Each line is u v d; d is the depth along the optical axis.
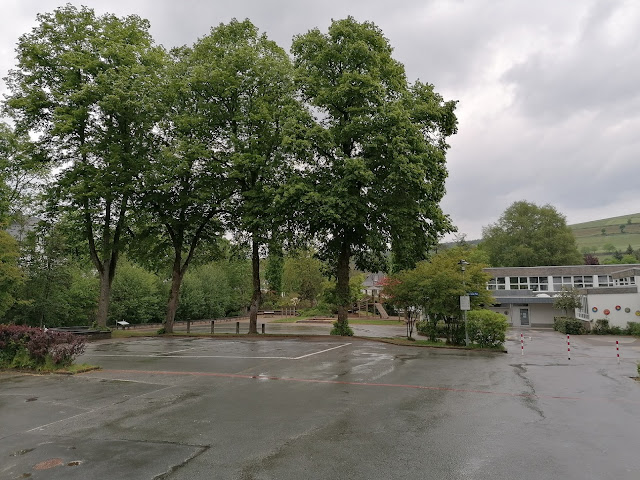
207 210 28.61
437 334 24.45
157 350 18.77
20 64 25.28
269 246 27.95
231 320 59.91
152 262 31.34
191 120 25.66
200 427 7.25
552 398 9.53
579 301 40.56
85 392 10.02
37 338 13.09
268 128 26.36
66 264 32.78
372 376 12.10
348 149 24.91
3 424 7.47
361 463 5.70
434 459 5.84
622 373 13.23
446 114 25.14
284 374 12.37
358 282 61.12
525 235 74.56
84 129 26.58
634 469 5.49
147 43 28.41
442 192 25.05
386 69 24.66
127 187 25.34
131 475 5.30
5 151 29.77
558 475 5.31
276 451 6.13
